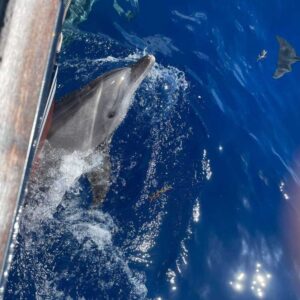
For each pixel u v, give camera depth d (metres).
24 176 3.39
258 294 7.85
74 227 7.59
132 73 7.44
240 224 8.62
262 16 12.17
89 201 7.91
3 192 3.25
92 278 7.22
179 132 9.24
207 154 9.23
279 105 11.26
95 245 7.53
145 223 8.00
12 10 3.40
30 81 3.44
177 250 7.86
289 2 12.70
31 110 3.44
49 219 7.48
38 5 3.55
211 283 7.72
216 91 10.33
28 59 3.44
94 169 7.82
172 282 7.52
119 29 10.01
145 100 9.34
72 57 9.32
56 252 7.26
